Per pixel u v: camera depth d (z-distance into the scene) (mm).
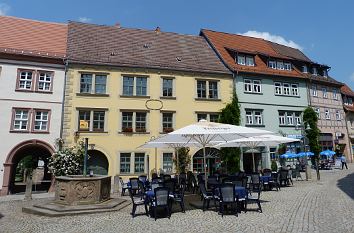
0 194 19844
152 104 24797
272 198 13586
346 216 9289
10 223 10125
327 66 36188
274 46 37188
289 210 10609
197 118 25938
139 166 23641
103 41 27125
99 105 23484
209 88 27109
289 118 30609
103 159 23312
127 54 26250
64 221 10242
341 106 36375
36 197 17531
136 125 24281
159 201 10062
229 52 30859
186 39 31844
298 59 33844
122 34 29047
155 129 24469
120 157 23297
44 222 10148
